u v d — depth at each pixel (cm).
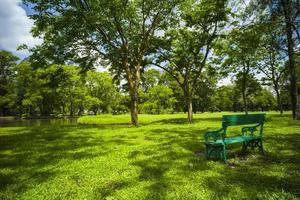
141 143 1144
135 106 2253
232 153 846
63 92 6022
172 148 986
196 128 1800
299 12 1510
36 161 822
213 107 8562
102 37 2189
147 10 2286
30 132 1756
